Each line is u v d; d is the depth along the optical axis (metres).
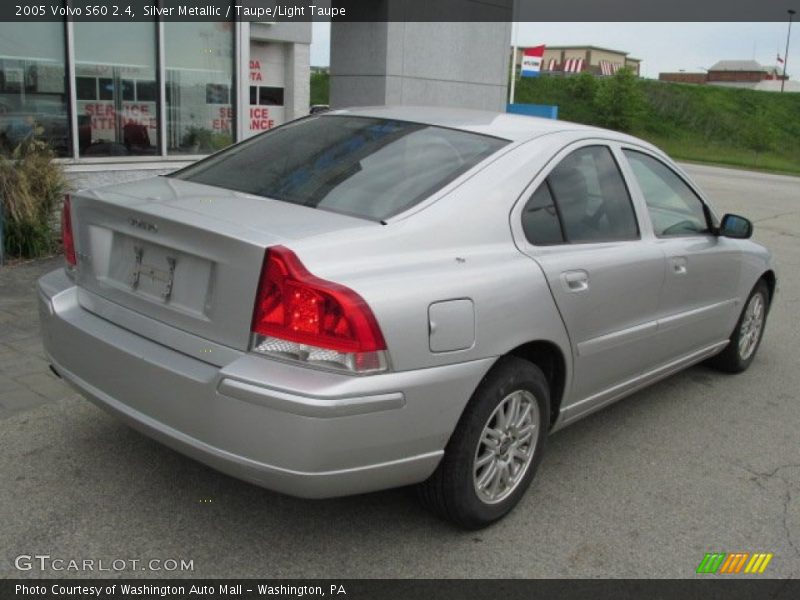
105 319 3.23
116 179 8.73
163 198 3.21
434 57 11.05
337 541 3.23
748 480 4.04
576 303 3.55
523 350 3.54
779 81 91.12
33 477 3.54
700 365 5.89
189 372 2.82
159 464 3.72
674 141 50.22
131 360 2.99
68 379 3.36
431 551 3.21
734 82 93.25
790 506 3.80
